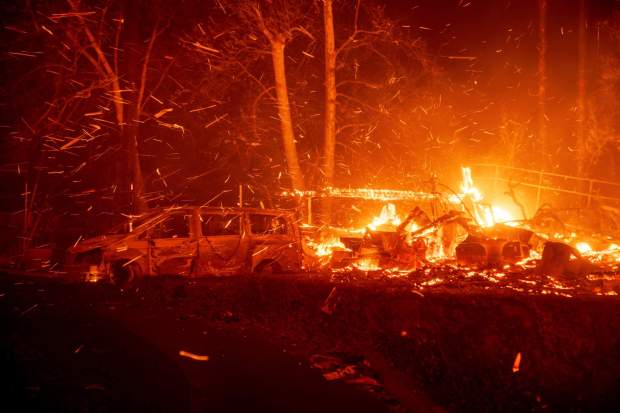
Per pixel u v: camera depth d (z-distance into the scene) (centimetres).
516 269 1302
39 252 1440
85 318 895
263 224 1396
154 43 2231
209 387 640
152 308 1009
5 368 623
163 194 2528
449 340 933
